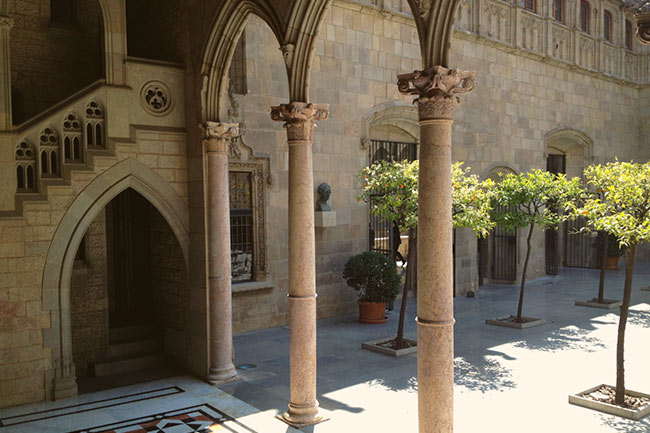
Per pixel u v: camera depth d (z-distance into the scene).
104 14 8.50
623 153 23.30
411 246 10.70
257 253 12.36
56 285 8.14
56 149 8.18
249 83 12.12
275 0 7.20
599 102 21.83
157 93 9.00
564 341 11.07
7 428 7.10
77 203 8.27
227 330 8.94
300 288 7.15
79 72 11.27
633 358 9.77
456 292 16.34
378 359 9.99
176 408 7.75
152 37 10.15
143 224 11.05
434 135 5.22
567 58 20.09
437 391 5.21
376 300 12.73
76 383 8.42
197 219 9.05
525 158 18.50
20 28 10.59
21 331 7.91
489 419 7.13
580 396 7.78
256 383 8.73
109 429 7.04
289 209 7.21
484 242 18.84
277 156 12.67
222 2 8.13
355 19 13.81
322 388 8.44
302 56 7.10
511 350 10.44
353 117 13.88
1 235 7.74
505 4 17.45
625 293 7.42
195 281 9.15
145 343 10.06
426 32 5.27
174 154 9.12
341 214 13.71
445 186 5.23
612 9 22.36
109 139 8.52
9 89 7.84
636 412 7.07
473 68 16.52
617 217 7.28
